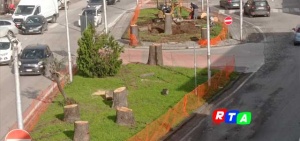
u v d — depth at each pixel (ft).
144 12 223.71
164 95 108.78
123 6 250.16
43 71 128.88
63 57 145.28
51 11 207.31
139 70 129.59
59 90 108.17
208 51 114.52
